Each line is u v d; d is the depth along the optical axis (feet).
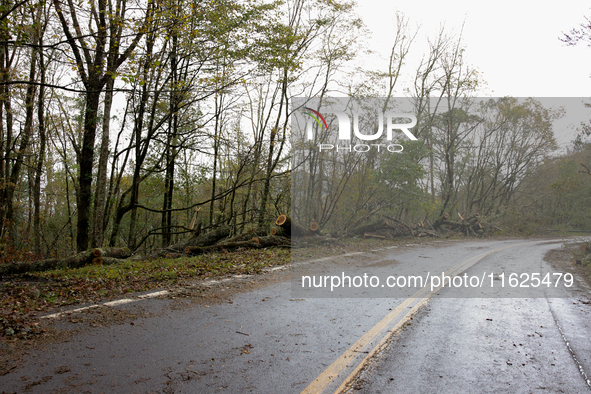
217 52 43.83
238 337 15.87
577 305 23.27
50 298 21.12
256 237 50.34
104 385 11.18
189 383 11.57
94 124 50.98
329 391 11.46
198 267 33.50
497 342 16.34
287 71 56.95
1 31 28.25
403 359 14.15
